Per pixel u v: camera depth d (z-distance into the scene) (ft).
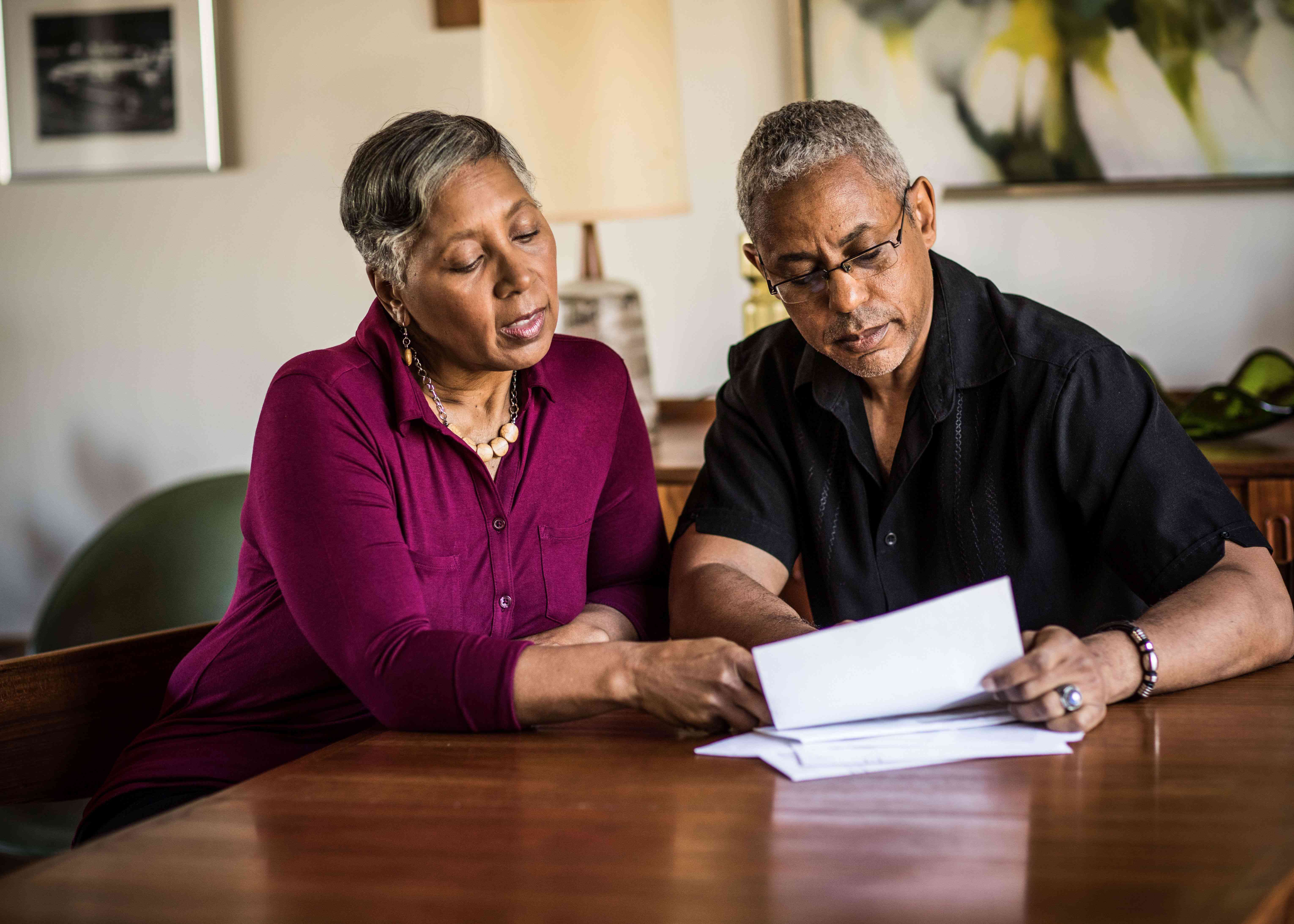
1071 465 4.61
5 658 10.87
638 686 3.61
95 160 10.86
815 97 9.38
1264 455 7.16
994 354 4.78
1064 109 9.05
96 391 11.16
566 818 2.85
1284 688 3.84
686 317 10.06
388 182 4.17
